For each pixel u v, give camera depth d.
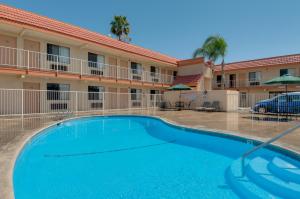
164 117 14.30
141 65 25.80
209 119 13.16
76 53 19.53
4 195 3.08
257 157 5.95
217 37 28.08
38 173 5.38
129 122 14.59
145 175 5.26
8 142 6.54
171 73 29.92
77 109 18.53
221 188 4.52
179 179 5.01
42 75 15.87
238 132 8.45
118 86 23.22
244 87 30.41
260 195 4.04
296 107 14.20
